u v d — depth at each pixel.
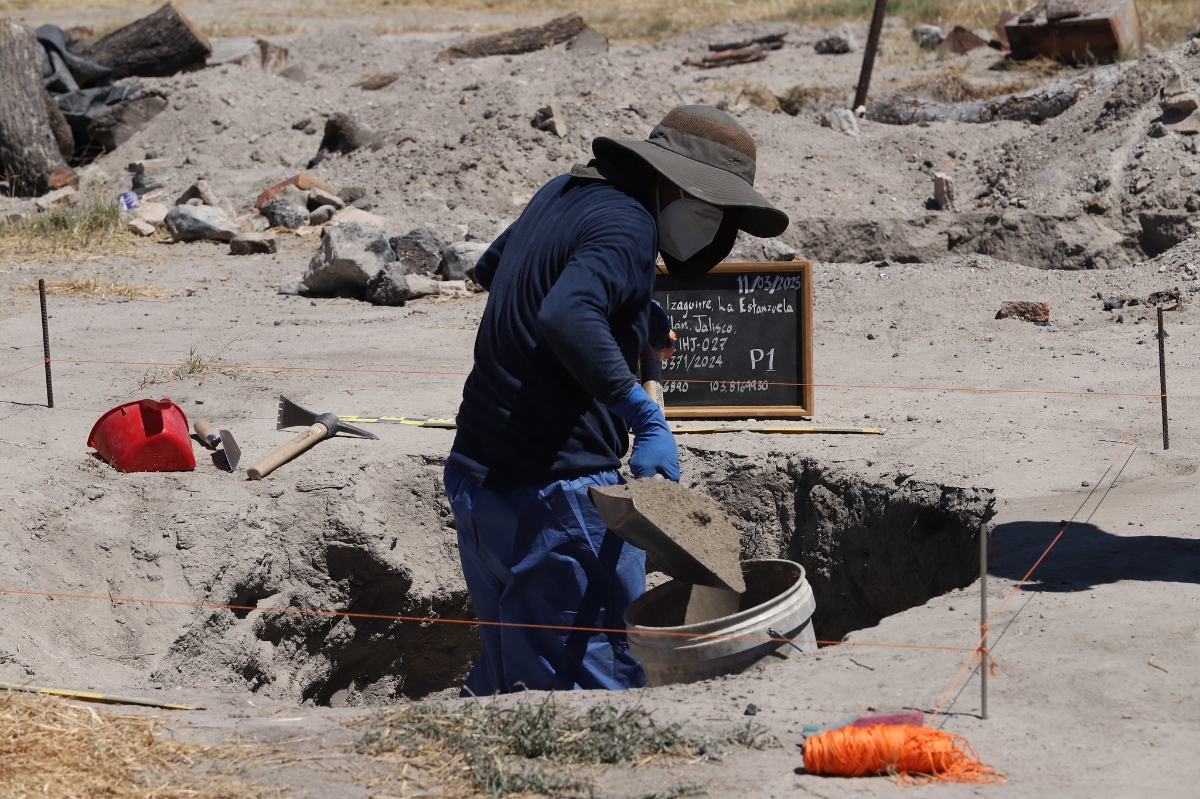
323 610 14.02
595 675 9.64
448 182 32.09
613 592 9.69
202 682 12.20
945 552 13.04
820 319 23.19
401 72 43.62
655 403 9.02
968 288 24.69
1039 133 31.61
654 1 66.62
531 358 9.21
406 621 14.82
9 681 9.96
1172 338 20.30
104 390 17.19
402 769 7.21
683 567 9.03
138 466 13.85
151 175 35.41
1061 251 26.69
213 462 14.42
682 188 8.91
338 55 47.06
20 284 25.72
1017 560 11.02
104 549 12.61
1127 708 7.86
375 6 70.69
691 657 8.66
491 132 33.53
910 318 22.80
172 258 28.75
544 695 8.49
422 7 70.00
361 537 14.01
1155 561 10.53
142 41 41.56
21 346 20.06
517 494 9.43
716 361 16.64
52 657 10.93
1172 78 29.14
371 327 22.30
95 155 39.59
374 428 15.63
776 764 7.18
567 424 9.38
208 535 13.05
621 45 54.19
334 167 34.59
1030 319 22.27
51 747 7.40
